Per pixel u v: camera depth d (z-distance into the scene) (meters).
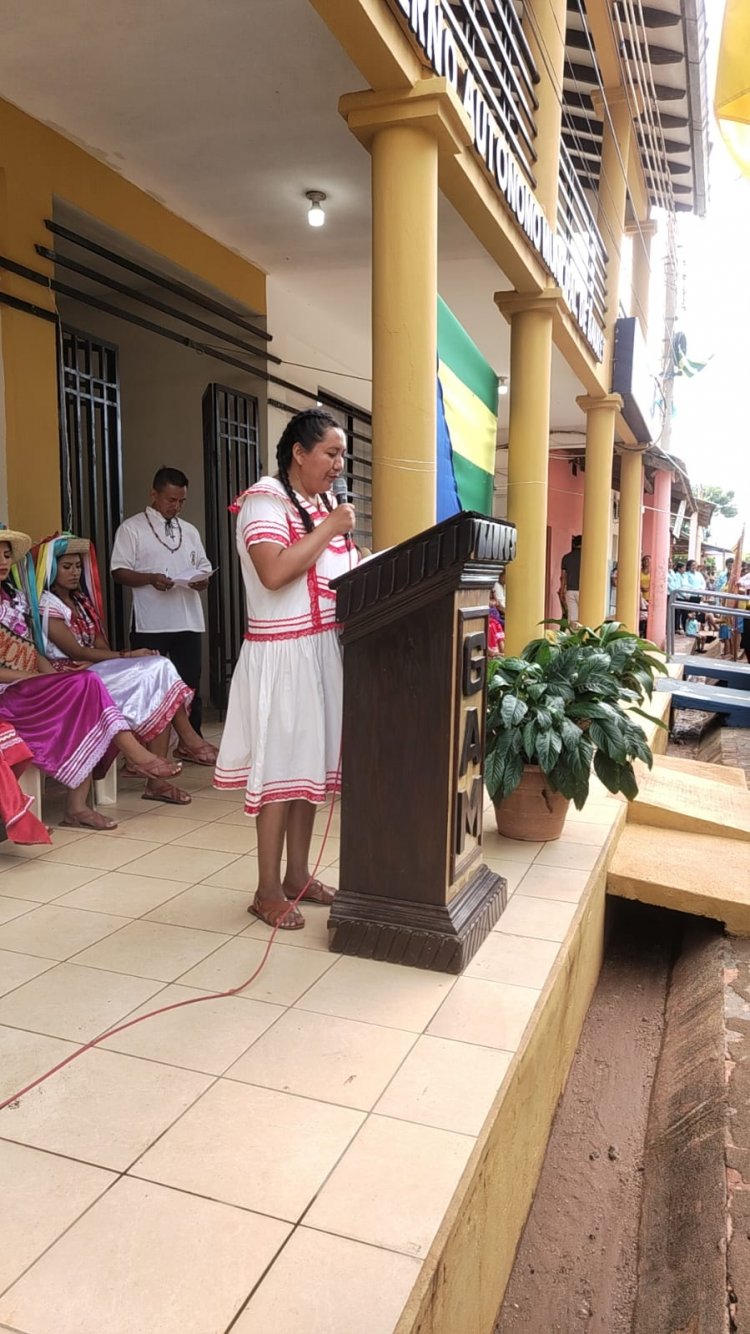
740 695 9.35
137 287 6.31
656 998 3.81
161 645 4.95
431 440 3.78
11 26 3.66
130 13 3.58
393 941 2.46
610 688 3.68
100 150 4.76
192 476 6.83
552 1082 2.67
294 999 2.26
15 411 4.37
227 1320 1.30
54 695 3.53
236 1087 1.87
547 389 6.09
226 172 5.00
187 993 2.28
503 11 4.72
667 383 14.82
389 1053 2.02
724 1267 1.95
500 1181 1.93
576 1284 2.24
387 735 2.46
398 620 2.41
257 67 3.99
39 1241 1.44
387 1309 1.32
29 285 4.45
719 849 4.29
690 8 7.23
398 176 3.57
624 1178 2.65
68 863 3.29
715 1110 2.55
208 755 4.81
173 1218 1.50
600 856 3.61
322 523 2.48
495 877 2.91
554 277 5.89
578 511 14.69
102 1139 1.70
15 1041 2.04
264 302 6.55
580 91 9.15
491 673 3.72
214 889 3.03
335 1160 1.65
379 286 3.67
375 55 3.21
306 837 2.87
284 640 2.57
